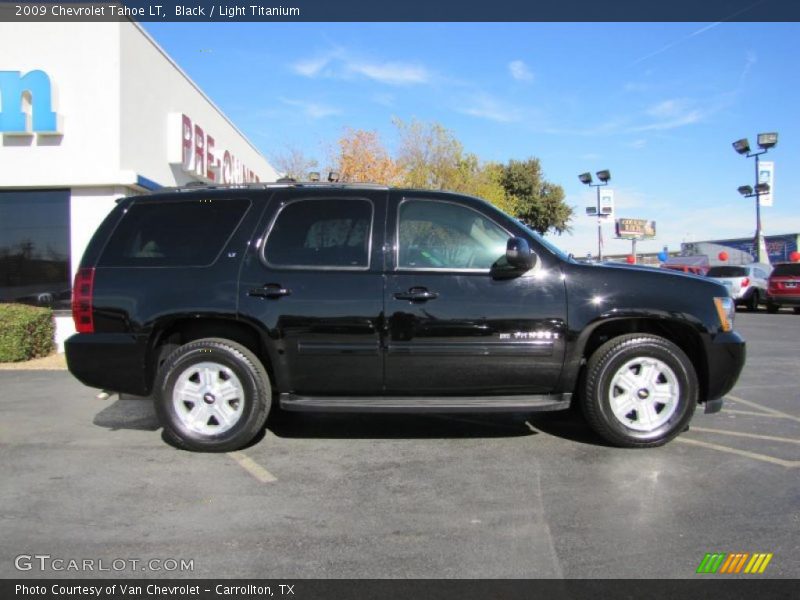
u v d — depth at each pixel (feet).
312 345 15.33
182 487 13.60
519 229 15.87
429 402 15.46
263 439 17.20
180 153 39.93
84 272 16.05
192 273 15.72
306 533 11.35
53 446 16.61
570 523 11.66
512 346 15.24
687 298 15.49
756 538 11.00
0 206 34.35
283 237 15.87
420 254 15.61
